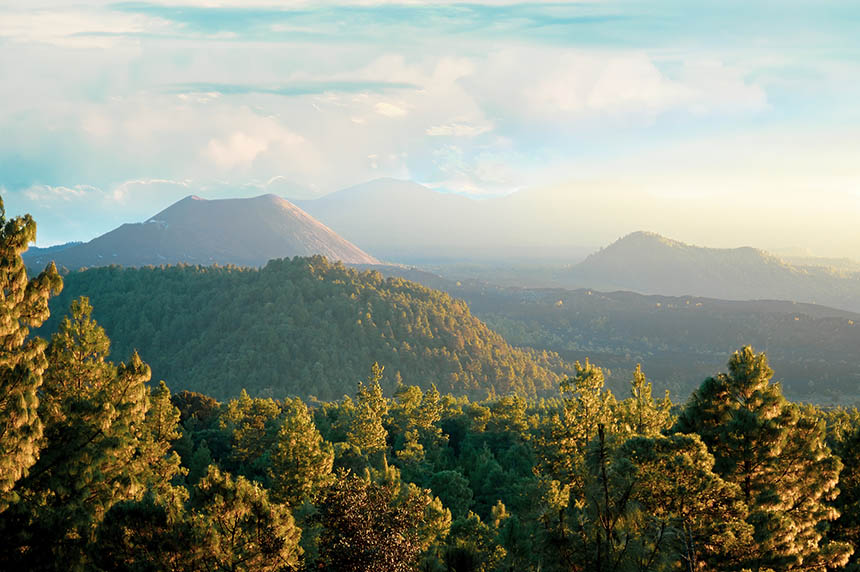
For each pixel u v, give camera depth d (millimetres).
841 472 32094
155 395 50656
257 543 21156
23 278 22781
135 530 20109
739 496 24000
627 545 23078
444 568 32031
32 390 20672
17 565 19156
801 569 24312
